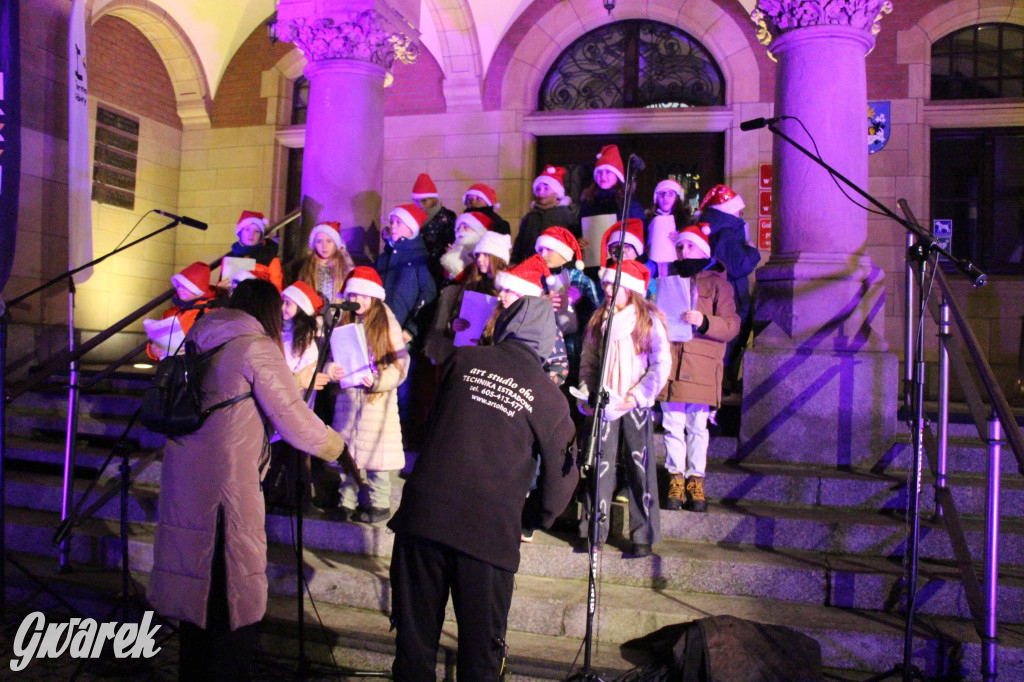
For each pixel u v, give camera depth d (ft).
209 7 30.04
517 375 9.20
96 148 28.25
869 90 25.72
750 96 26.45
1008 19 25.13
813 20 15.62
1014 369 24.35
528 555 13.01
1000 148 25.49
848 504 13.93
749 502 14.33
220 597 9.48
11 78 20.24
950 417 16.70
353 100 19.66
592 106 28.48
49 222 21.15
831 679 10.69
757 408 15.31
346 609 12.75
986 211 25.38
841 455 14.82
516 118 28.35
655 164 27.89
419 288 16.65
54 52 21.36
